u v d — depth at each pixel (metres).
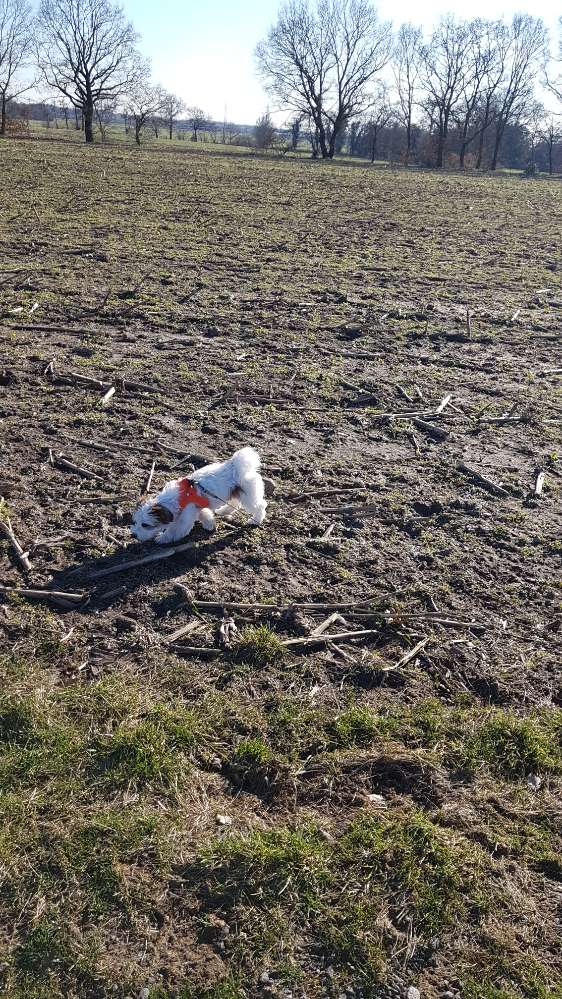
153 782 1.81
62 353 4.56
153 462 3.25
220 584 2.51
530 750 1.95
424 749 1.95
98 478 3.10
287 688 2.11
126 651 2.19
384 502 3.14
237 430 3.73
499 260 8.41
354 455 3.58
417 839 1.71
